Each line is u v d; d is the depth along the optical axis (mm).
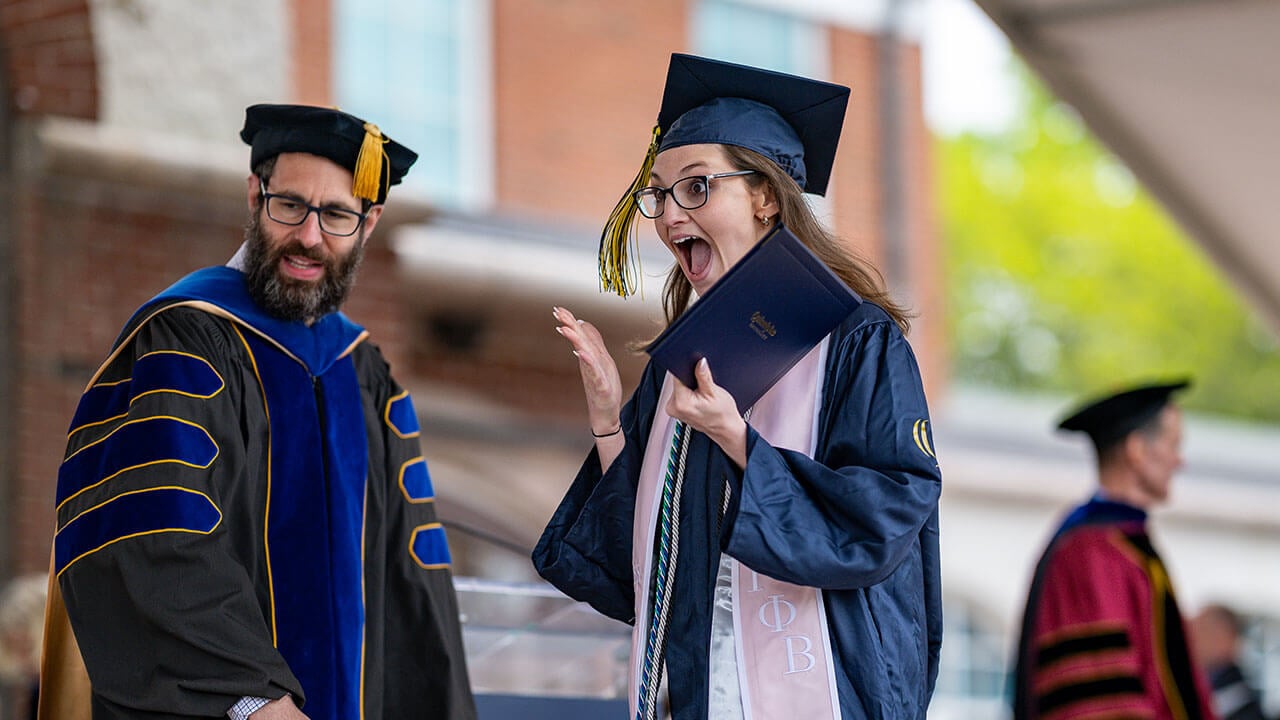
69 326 10766
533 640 5766
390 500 5336
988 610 17891
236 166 11164
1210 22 7617
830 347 4238
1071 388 33062
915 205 18375
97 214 10961
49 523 10508
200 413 4824
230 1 12180
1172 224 9477
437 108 15461
